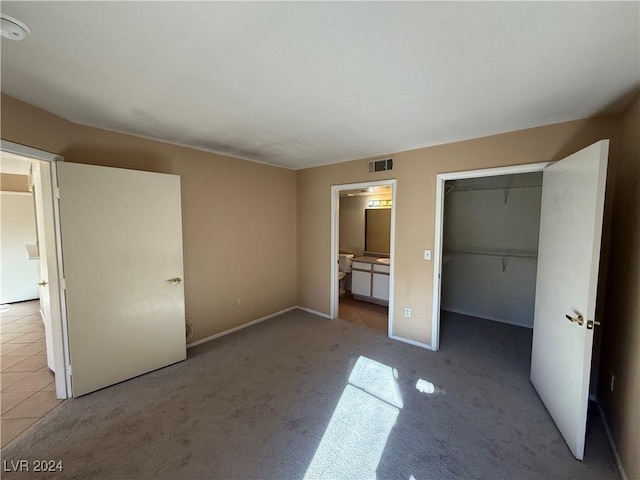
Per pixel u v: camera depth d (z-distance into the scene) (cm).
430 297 310
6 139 180
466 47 130
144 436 186
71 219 218
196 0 101
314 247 427
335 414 208
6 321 403
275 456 171
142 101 191
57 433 188
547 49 131
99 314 234
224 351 309
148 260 262
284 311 440
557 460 168
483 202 420
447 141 283
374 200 539
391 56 138
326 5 104
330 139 277
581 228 172
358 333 359
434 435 187
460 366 278
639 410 144
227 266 355
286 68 150
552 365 204
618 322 185
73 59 142
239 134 262
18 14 108
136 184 252
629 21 110
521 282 395
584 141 220
